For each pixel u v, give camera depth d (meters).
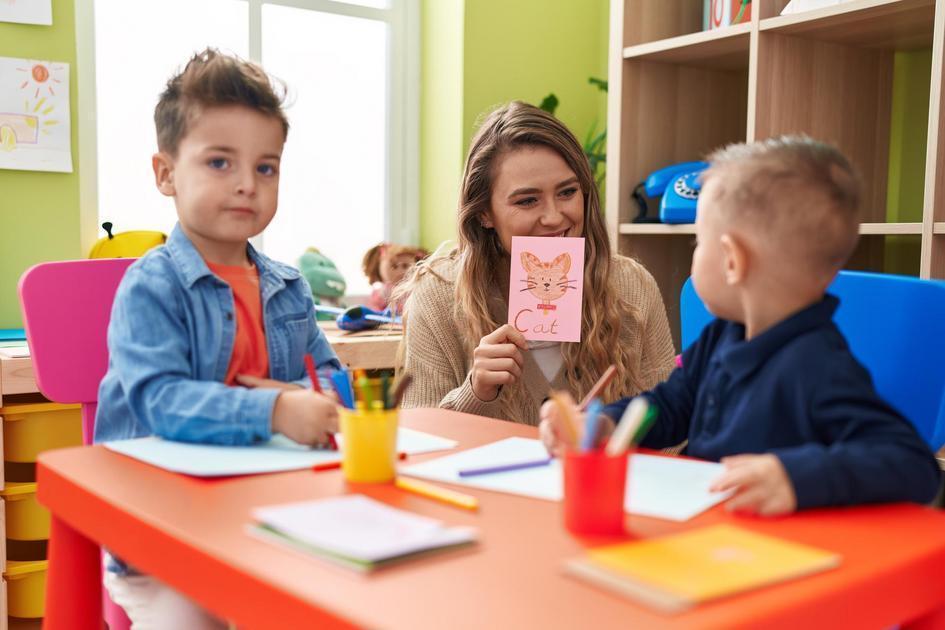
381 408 0.78
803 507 0.67
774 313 0.84
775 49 2.02
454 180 3.00
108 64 2.57
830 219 0.80
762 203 0.81
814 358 0.80
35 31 2.29
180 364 1.02
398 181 3.14
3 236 2.30
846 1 1.82
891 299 1.05
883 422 0.74
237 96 1.08
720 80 2.50
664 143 2.41
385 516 0.63
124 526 0.68
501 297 1.49
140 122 2.63
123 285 1.07
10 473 1.94
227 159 1.09
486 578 0.53
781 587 0.52
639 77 2.36
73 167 2.38
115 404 1.07
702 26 2.44
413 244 3.18
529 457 0.85
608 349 1.43
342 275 2.94
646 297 1.53
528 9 3.02
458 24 2.93
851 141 2.17
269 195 1.13
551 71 3.09
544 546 0.60
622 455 0.62
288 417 0.89
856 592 0.54
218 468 0.79
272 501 0.70
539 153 1.36
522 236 1.30
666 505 0.69
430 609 0.48
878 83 2.20
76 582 0.83
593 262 1.44
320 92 2.97
